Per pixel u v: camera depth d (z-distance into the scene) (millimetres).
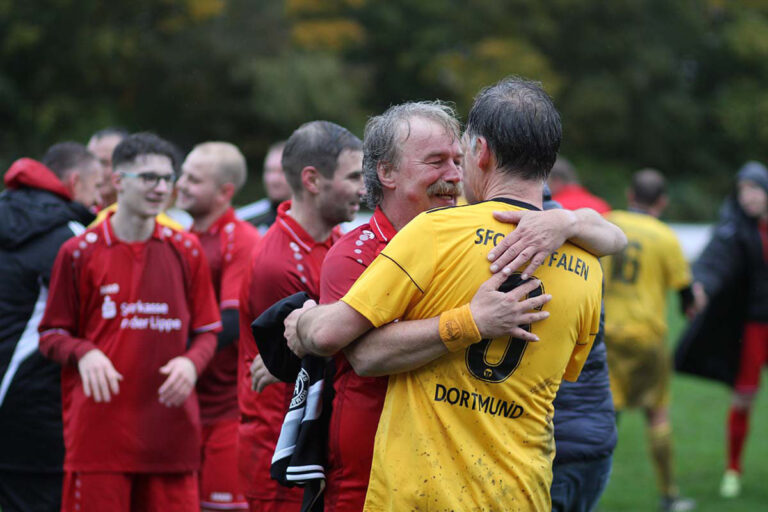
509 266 4305
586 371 6570
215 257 8617
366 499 4500
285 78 51750
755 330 12094
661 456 11125
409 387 4438
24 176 8195
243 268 8508
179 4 51062
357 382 4672
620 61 62219
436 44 58594
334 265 4828
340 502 4727
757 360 12078
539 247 4336
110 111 49406
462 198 6676
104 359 6898
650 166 64375
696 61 67125
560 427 6426
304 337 4551
